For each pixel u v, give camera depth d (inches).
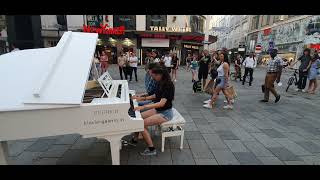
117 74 530.0
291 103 261.6
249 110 225.5
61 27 837.8
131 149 133.5
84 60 104.5
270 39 1155.3
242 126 176.1
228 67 216.4
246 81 468.8
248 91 341.7
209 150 133.1
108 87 144.9
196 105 242.2
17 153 127.3
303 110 229.6
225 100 268.8
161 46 864.9
